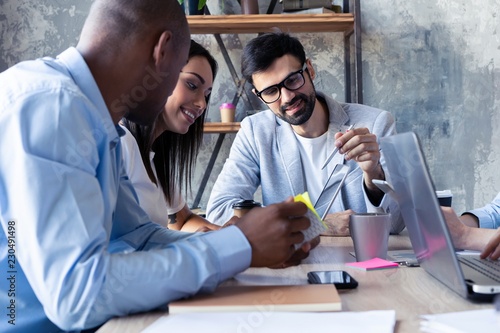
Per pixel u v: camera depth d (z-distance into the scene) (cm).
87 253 78
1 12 297
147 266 79
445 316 69
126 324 75
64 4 298
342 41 301
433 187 79
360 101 282
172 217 212
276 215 87
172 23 101
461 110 304
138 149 170
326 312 76
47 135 80
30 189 77
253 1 279
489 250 110
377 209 171
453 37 302
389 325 67
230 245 84
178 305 78
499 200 173
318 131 221
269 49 203
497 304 77
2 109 81
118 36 97
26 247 78
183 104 185
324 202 212
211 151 303
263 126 229
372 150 174
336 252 135
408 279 98
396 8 301
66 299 77
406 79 303
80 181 81
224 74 302
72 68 94
